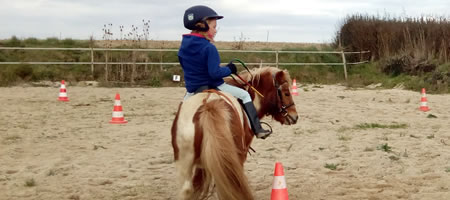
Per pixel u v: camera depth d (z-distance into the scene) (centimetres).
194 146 441
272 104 586
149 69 2388
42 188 665
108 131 1111
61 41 2653
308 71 2555
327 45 2898
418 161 816
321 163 807
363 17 2795
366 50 2666
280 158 852
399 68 2378
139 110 1447
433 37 2464
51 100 1655
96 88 2098
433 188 660
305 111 1431
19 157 859
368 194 636
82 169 773
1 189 664
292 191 652
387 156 848
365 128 1141
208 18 513
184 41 521
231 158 420
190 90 527
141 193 649
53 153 890
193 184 486
